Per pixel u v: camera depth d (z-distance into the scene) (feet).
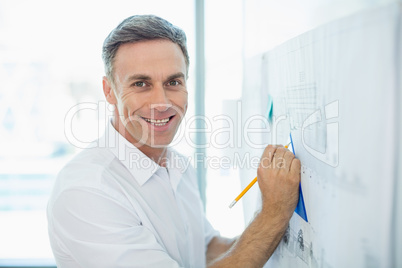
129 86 2.62
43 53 5.72
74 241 2.17
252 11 3.02
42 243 6.16
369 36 1.22
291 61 2.07
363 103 1.28
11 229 6.55
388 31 1.12
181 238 2.89
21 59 5.76
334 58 1.48
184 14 5.34
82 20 5.55
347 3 1.37
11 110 6.07
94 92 5.60
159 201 2.81
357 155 1.34
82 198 2.20
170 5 5.35
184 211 3.12
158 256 2.18
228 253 2.34
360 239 1.36
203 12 5.26
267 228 2.24
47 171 6.53
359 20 1.28
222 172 4.62
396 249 1.17
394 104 1.13
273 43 2.47
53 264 5.68
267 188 2.24
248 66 3.24
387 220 1.19
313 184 1.82
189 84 5.43
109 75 2.76
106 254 2.09
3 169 6.41
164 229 2.67
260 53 2.82
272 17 2.47
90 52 5.59
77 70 5.65
